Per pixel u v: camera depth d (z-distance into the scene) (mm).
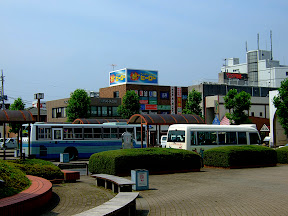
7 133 77250
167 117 31016
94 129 30594
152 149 19031
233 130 26234
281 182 15172
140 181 13414
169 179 16438
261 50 89312
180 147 24391
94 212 7668
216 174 18438
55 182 15141
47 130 28703
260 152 22453
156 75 65562
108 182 14031
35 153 28062
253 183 14867
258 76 88250
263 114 65188
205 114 64125
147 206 10539
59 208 10016
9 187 9570
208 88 65562
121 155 17094
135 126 32719
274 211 9203
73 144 29484
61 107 65250
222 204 10297
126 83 62344
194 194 12211
